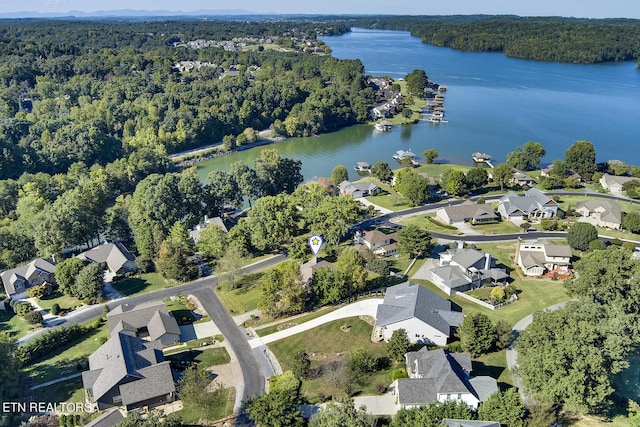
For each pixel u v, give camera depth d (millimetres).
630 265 71375
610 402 56469
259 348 72188
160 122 198625
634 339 61719
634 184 137500
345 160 185125
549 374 55750
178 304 85375
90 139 168250
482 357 67875
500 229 114562
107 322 78688
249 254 102812
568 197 136750
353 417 50406
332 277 82625
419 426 50188
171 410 60250
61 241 102688
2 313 87250
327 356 69500
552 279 90438
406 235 97812
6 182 134750
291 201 110625
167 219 111500
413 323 70625
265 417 53781
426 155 172250
